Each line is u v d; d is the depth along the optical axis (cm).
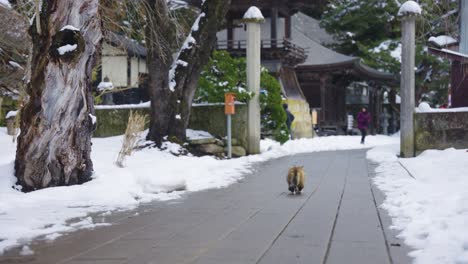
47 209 729
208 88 1698
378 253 464
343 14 4044
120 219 659
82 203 780
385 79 4038
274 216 664
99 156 1199
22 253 489
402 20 1524
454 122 1509
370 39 4109
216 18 1504
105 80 2405
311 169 1278
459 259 406
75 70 878
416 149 1536
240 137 1683
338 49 4281
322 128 3697
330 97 3878
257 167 1330
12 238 551
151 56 1439
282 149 1897
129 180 946
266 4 3045
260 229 582
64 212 706
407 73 1528
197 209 731
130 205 769
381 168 1262
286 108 2334
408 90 1530
